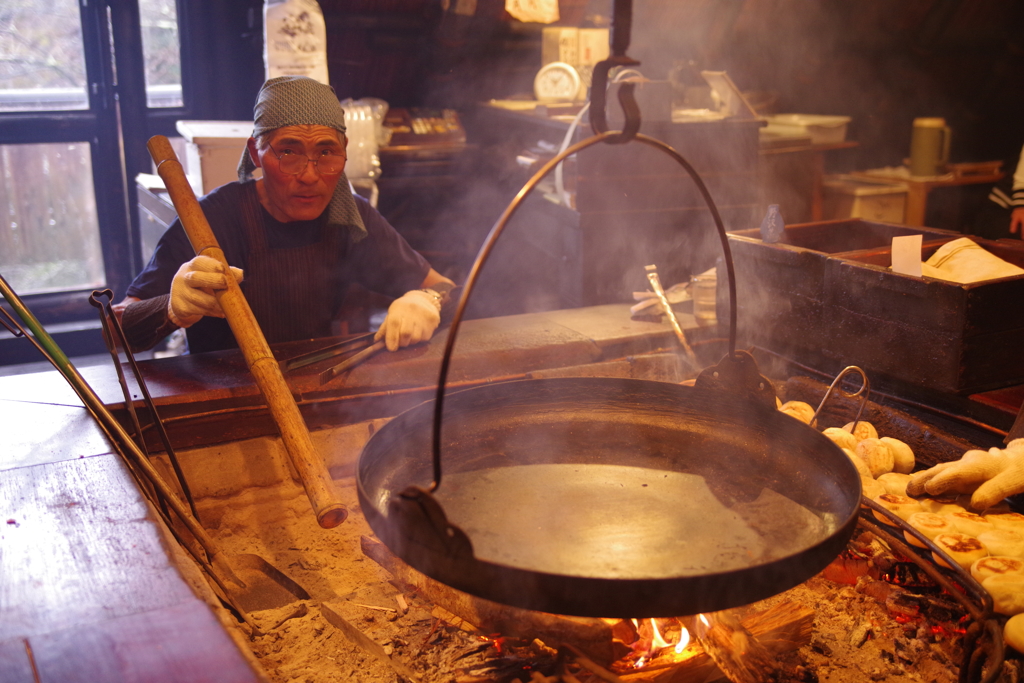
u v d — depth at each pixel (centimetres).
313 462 141
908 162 411
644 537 123
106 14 381
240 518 192
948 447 172
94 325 413
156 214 327
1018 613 131
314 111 189
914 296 174
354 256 228
